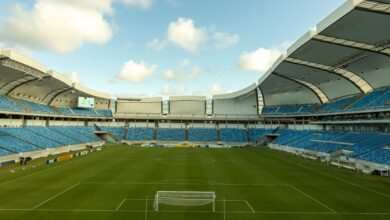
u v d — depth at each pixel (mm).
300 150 62781
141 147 75312
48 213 19625
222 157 54219
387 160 37594
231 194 25438
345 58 46500
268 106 94500
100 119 98250
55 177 32219
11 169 37438
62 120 83312
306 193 26000
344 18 30562
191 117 99000
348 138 55719
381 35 35375
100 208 20859
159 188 27469
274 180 31797
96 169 38031
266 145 87125
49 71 54344
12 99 62469
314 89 73938
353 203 22781
